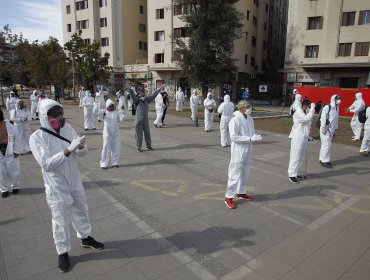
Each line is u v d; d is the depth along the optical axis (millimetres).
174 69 37844
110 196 6070
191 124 16344
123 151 9938
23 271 3730
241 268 3803
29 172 7730
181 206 5625
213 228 4805
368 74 29188
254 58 40906
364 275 3674
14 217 5176
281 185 6785
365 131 9641
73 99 35875
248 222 5020
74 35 32156
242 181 5883
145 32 47906
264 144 11273
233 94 35594
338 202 5883
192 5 22469
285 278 3613
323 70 31406
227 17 21656
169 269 3777
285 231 4730
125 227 4816
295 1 31938
